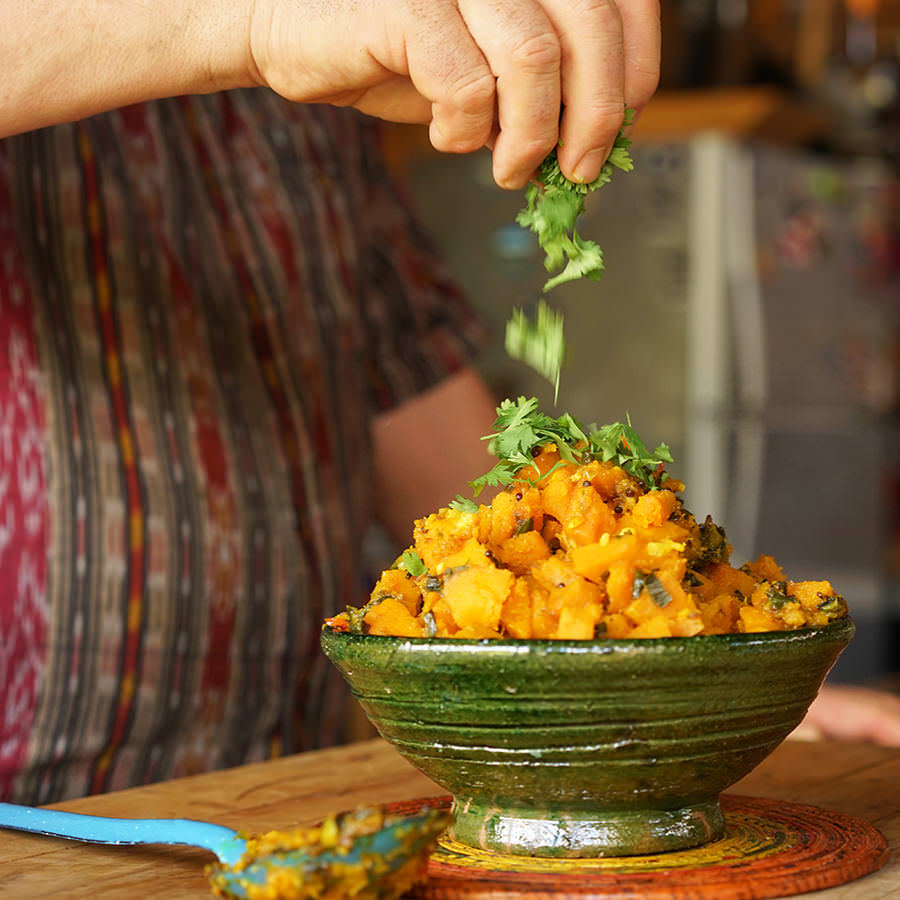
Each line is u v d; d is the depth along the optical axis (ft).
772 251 12.73
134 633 4.84
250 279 5.35
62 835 3.25
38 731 4.72
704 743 2.83
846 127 14.02
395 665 2.83
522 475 3.16
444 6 3.14
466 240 12.98
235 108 5.55
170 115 5.31
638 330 12.39
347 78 3.37
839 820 3.33
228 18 3.51
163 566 4.88
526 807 2.99
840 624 3.00
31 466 4.68
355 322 5.78
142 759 4.95
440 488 6.33
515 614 2.84
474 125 3.18
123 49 3.62
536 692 2.74
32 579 4.68
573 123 3.17
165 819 3.13
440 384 6.28
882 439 14.64
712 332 12.12
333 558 5.43
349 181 5.98
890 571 14.51
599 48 3.10
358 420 5.79
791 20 13.25
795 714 2.95
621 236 12.40
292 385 5.39
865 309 14.49
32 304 4.75
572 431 3.21
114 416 4.85
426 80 3.15
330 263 5.67
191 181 5.30
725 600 2.96
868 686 8.40
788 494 13.10
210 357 5.17
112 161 5.05
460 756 2.90
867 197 14.44
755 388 12.45
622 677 2.70
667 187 12.20
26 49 3.63
